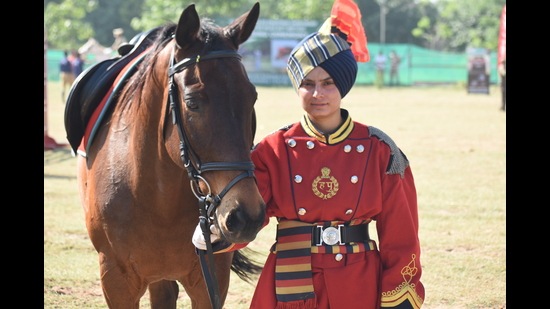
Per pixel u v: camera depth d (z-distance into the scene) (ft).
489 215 30.89
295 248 12.52
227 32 12.96
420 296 12.69
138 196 14.16
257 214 11.57
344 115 12.85
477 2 208.74
